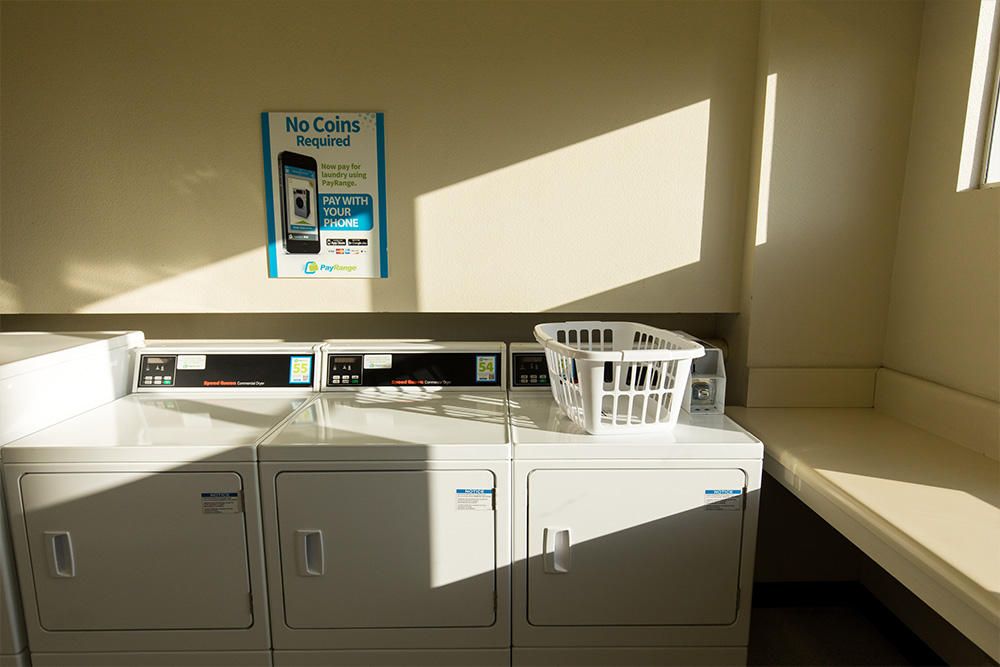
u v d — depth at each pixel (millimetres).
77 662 1607
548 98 2033
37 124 1998
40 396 1619
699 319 2324
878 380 2045
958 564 1046
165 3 1951
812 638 2086
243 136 2029
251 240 2090
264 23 1973
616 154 2062
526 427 1671
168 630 1604
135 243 2076
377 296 2137
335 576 1585
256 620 1602
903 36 1910
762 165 1963
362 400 1929
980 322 1645
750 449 1554
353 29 1984
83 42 1960
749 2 1984
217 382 2010
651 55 2014
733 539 1598
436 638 1627
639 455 1548
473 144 2055
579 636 1643
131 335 2033
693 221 2098
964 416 1665
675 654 1653
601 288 2137
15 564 1570
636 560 1603
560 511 1574
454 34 1996
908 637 1991
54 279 2084
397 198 2080
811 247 2006
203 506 1537
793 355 2064
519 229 2102
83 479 1520
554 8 1990
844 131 1949
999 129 1654
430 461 1536
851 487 1383
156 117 2008
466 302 2146
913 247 1921
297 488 1539
